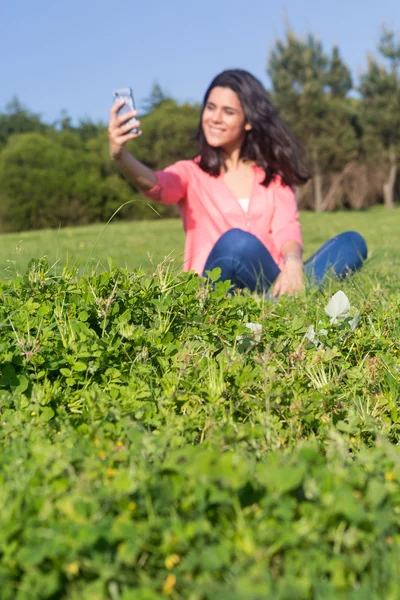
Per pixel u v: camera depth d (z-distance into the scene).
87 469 1.61
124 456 1.72
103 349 2.50
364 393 2.58
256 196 4.92
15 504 1.42
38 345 2.40
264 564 1.28
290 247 4.70
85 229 20.75
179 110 43.41
